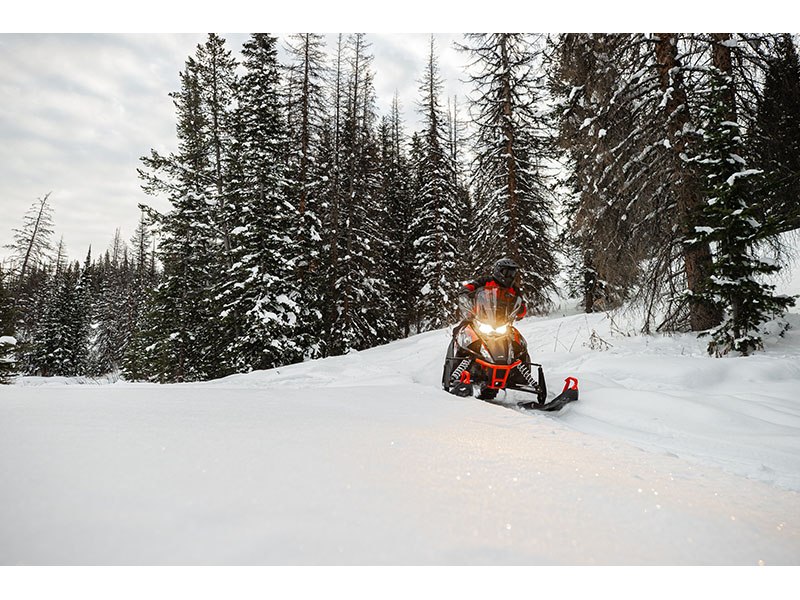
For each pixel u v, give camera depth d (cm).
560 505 171
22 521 126
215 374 1964
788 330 871
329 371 850
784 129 924
